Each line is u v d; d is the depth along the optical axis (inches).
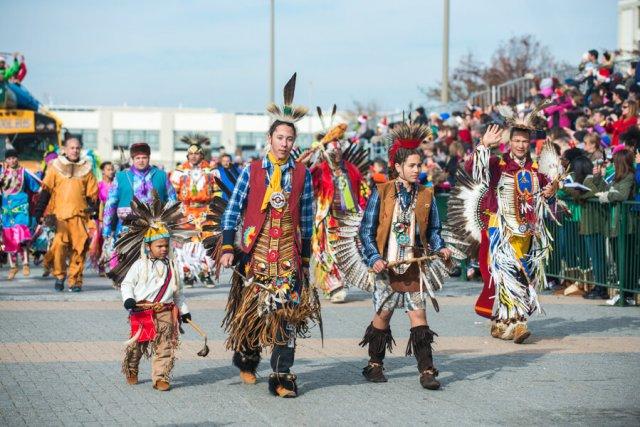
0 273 871.7
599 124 826.8
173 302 367.9
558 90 928.3
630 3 1834.4
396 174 384.5
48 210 691.4
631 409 331.0
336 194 632.4
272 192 359.9
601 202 618.5
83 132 3518.7
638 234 595.8
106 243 714.8
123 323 523.2
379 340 378.3
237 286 371.6
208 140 720.3
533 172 481.1
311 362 421.4
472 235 491.8
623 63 1035.3
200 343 465.1
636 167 619.8
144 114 3531.0
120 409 331.0
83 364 408.2
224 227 366.0
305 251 367.6
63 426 307.6
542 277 486.6
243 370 375.2
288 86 365.7
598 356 434.6
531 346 462.9
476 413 326.3
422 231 373.1
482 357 433.4
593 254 635.5
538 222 478.9
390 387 370.3
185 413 326.3
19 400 343.0
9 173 826.8
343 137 656.4
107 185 860.0
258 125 3572.8
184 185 713.0
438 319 551.2
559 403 340.5
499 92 1206.9
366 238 374.6
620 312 581.9
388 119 1413.6
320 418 319.6
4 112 1243.2
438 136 1080.2
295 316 352.8
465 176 494.6
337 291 632.4
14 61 1250.0
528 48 2345.0
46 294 669.9
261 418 319.9
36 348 444.8
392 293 373.1
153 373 363.6
